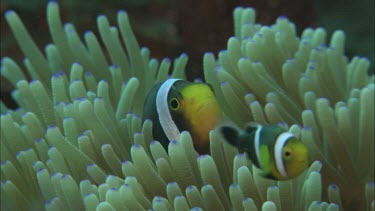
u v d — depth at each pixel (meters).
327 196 2.10
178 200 1.59
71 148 1.95
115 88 2.52
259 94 2.32
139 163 1.77
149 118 1.91
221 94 2.32
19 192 2.20
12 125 2.29
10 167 2.21
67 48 2.81
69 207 1.84
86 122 2.00
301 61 2.57
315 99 2.25
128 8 4.20
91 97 2.25
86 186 1.77
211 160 1.72
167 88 1.79
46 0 3.99
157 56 4.30
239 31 2.80
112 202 1.65
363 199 2.10
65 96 2.25
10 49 3.91
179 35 4.26
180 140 1.74
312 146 1.98
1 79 3.70
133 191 1.72
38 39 4.07
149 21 4.23
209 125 1.68
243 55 2.52
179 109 1.73
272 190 1.62
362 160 2.13
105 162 2.04
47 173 1.92
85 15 4.11
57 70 2.83
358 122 2.22
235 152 1.86
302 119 2.27
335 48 2.54
